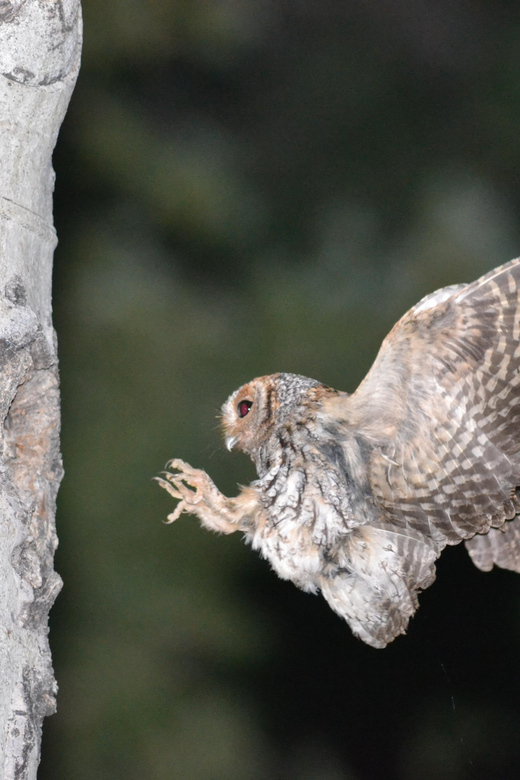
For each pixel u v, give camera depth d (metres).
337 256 14.23
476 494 5.96
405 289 13.72
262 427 6.67
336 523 6.29
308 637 12.60
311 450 6.36
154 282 13.58
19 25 5.39
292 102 15.24
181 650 12.13
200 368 12.86
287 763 12.39
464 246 14.12
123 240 13.78
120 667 11.91
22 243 5.50
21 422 5.72
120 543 12.14
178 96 14.92
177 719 11.84
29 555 5.34
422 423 5.90
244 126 15.03
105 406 12.55
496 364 5.67
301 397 6.54
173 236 13.96
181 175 14.12
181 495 6.60
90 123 14.04
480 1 15.58
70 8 5.59
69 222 13.68
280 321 13.27
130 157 13.99
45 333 5.69
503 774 12.63
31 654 5.30
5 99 5.41
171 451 12.38
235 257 13.99
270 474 6.48
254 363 12.95
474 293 5.66
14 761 5.09
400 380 5.88
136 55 14.31
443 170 14.95
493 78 15.34
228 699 12.23
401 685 12.71
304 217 14.59
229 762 11.75
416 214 14.66
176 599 12.12
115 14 14.21
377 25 15.62
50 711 5.37
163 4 14.40
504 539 6.86
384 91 15.30
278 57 15.39
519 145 15.01
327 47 15.55
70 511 12.12
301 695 12.58
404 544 6.24
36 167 5.62
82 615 11.96
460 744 12.75
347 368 12.98
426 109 15.24
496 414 5.76
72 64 5.76
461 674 12.73
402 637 12.73
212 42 14.65
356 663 12.76
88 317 13.13
